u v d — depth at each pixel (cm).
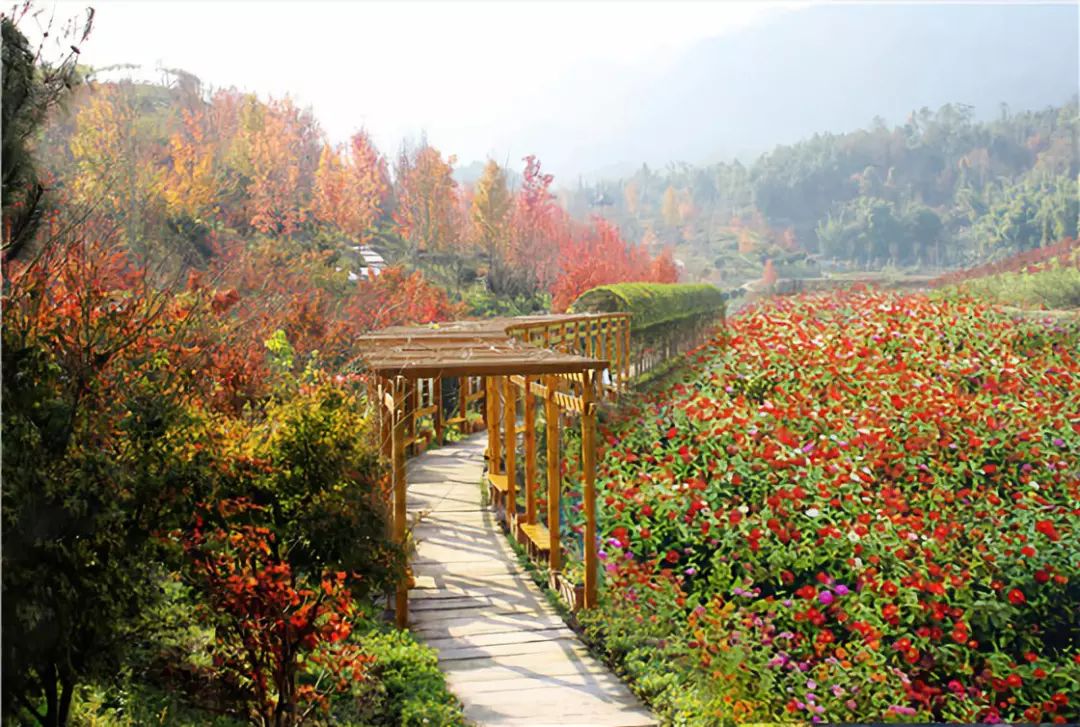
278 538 444
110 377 388
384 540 466
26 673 331
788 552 611
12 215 379
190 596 446
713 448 757
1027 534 591
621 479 789
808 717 499
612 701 519
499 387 991
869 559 596
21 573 316
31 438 327
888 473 701
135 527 371
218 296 766
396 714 478
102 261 454
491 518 923
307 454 452
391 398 670
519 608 675
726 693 512
